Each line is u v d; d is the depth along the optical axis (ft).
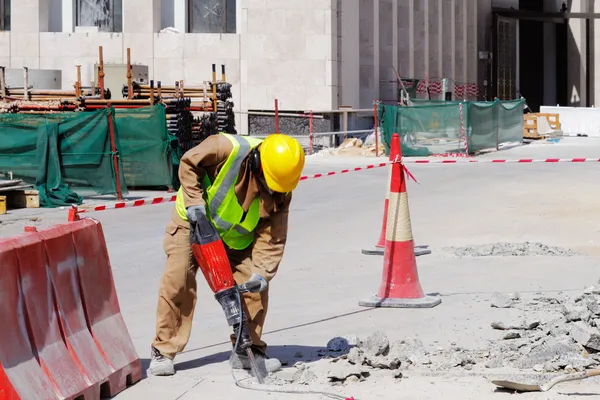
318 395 22.68
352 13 162.50
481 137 128.88
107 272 24.49
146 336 30.32
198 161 23.11
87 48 148.56
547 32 251.39
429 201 69.00
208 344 28.86
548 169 96.99
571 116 177.17
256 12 151.12
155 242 52.60
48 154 75.31
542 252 45.11
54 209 70.74
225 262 22.88
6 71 124.06
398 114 124.36
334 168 106.11
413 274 33.91
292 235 53.72
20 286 20.48
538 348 25.71
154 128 82.23
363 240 51.31
